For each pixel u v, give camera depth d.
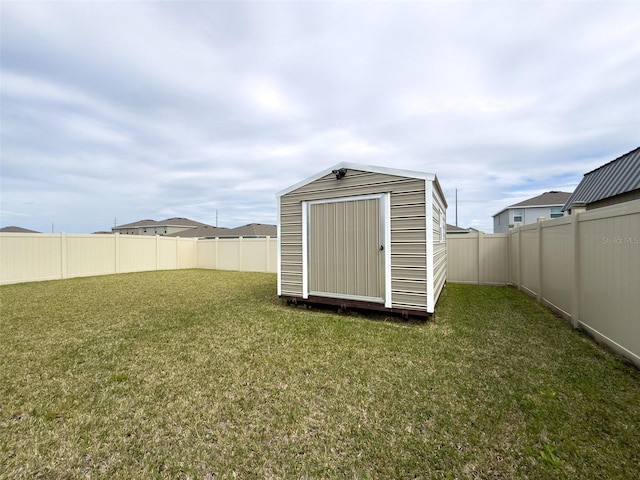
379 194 4.93
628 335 2.94
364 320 4.80
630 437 1.86
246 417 2.17
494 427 1.99
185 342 3.78
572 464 1.65
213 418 2.16
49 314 5.30
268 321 4.75
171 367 3.03
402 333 4.07
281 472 1.65
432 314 4.61
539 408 2.19
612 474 1.58
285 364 3.07
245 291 7.80
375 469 1.66
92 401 2.39
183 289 8.12
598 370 2.79
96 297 6.90
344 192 5.26
